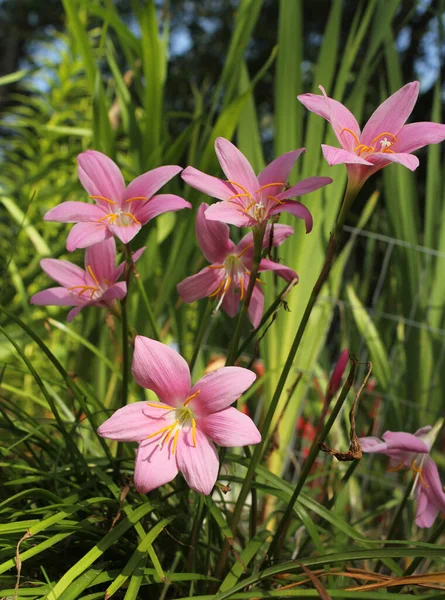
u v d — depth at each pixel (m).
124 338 0.51
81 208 0.47
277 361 0.78
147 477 0.42
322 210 0.83
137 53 0.83
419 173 2.61
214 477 0.43
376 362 0.95
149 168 0.80
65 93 1.35
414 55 2.86
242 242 0.50
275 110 0.86
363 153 0.44
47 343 1.11
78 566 0.43
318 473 0.67
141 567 0.44
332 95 0.87
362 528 0.78
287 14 0.86
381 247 1.36
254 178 0.46
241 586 0.42
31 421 0.56
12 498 0.45
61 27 5.39
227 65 0.85
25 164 1.29
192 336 1.00
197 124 0.82
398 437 0.51
